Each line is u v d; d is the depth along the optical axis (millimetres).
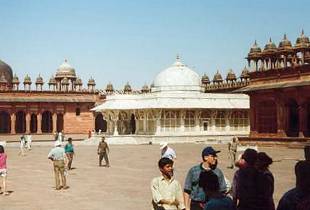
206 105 51875
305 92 35406
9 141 54750
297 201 5188
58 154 15484
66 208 12016
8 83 68625
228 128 53594
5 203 12891
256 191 6270
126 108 52812
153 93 53250
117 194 14188
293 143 35406
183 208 6754
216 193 5648
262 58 46281
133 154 32281
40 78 66688
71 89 71062
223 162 24734
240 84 61219
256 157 6656
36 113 64188
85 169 22234
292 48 43438
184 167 22297
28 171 21734
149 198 13375
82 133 66375
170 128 50594
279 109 37781
